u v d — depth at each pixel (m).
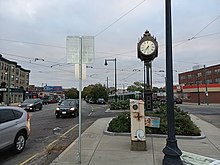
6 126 7.89
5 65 74.25
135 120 8.29
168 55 6.73
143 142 8.20
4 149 7.72
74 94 115.56
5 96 69.25
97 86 67.75
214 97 63.50
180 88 77.81
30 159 7.72
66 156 7.50
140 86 100.50
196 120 18.08
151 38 13.51
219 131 12.64
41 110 34.09
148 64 13.62
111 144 9.20
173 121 6.54
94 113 26.72
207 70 91.56
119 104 31.77
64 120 19.20
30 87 119.62
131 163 6.79
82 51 7.30
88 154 7.74
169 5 6.88
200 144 9.34
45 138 11.27
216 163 6.86
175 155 6.32
